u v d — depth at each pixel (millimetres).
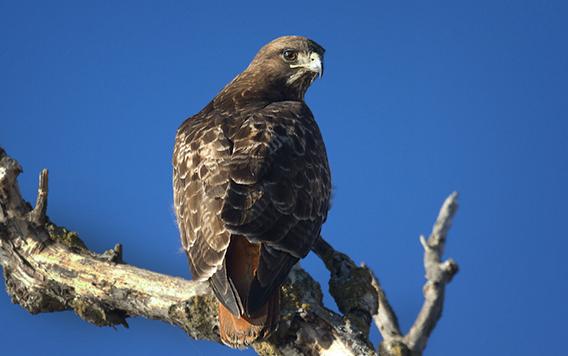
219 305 11133
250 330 10875
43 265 12289
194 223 11469
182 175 12094
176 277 11891
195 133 12398
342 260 12492
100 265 12125
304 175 12047
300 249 11562
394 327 14758
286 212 11539
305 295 11633
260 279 10984
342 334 11172
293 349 11281
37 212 12312
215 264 11062
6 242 12406
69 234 12547
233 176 11516
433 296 14781
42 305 12531
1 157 12320
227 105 14305
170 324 12297
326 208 12570
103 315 12164
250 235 11141
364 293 12203
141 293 11859
